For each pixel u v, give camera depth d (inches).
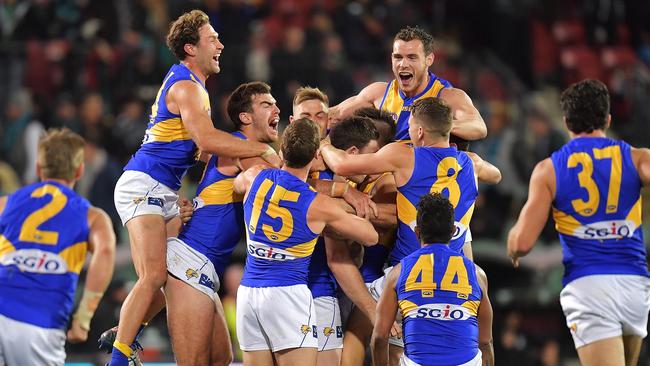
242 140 901.2
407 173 884.6
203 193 942.4
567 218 874.1
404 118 976.3
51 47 2160.4
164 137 921.5
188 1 2097.7
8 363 908.6
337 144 930.1
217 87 2010.3
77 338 924.0
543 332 1801.2
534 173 884.0
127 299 903.7
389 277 858.1
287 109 2003.0
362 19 2187.5
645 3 2549.2
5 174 1866.4
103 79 2095.2
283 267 882.8
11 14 2234.3
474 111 958.4
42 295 913.5
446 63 2272.4
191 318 920.3
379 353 871.1
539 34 2495.1
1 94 2160.4
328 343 929.5
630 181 864.3
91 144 1900.8
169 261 925.8
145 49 2091.5
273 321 876.6
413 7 2508.6
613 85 2384.4
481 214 1828.2
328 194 909.8
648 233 1779.0
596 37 2513.5
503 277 1795.0
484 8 2472.9
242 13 2133.4
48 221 922.7
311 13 2188.7
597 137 880.9
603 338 855.7
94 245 923.4
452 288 839.7
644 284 868.6
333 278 942.4
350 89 2021.4
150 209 916.6
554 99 2412.6
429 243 855.1
